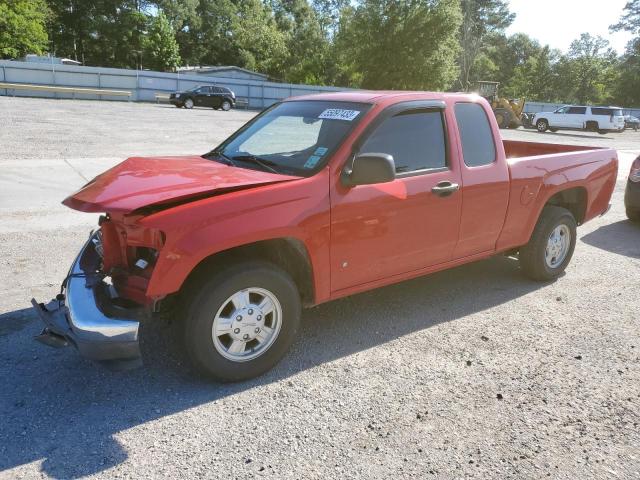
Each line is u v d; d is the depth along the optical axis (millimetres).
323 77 60938
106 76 38469
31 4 47875
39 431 2795
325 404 3137
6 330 3881
